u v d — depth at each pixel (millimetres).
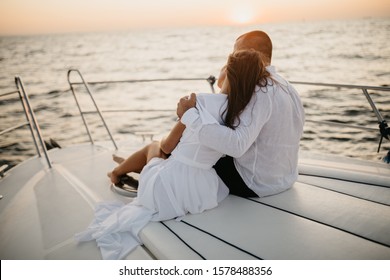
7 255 1812
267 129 1763
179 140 1874
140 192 1886
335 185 2094
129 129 14867
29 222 2123
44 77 38375
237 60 1631
